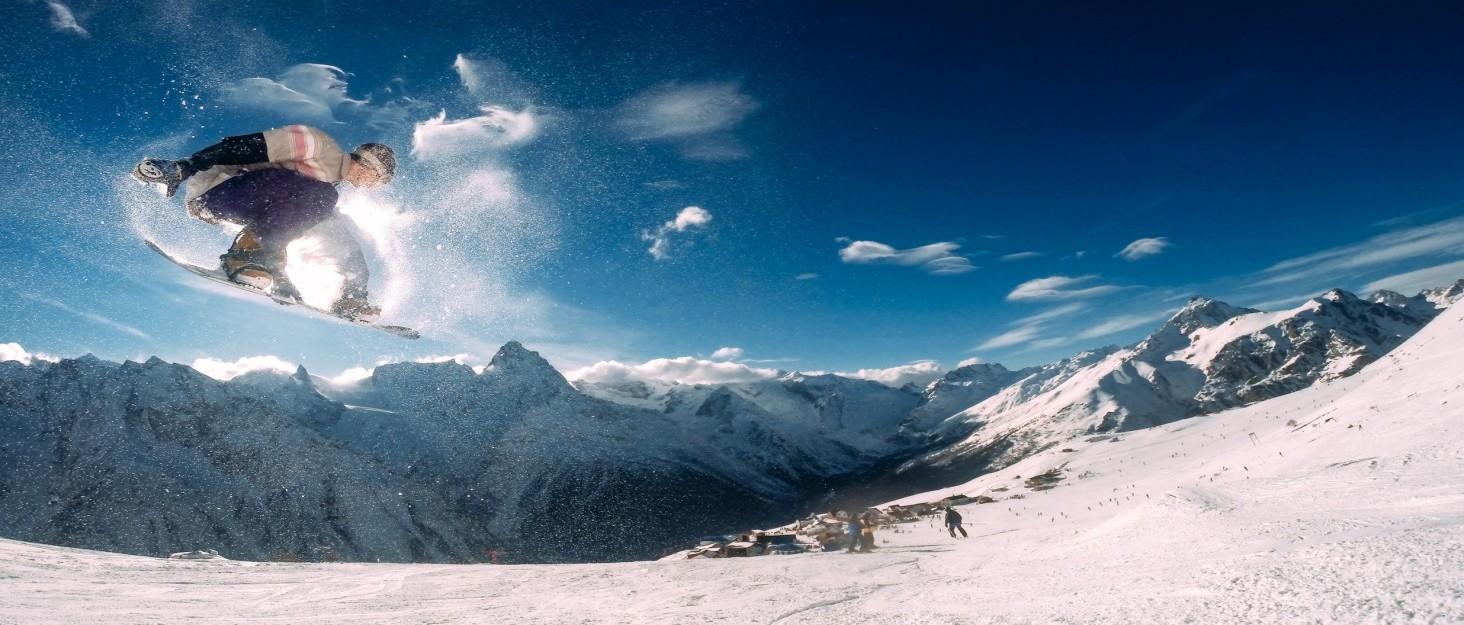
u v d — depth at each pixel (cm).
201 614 774
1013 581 577
